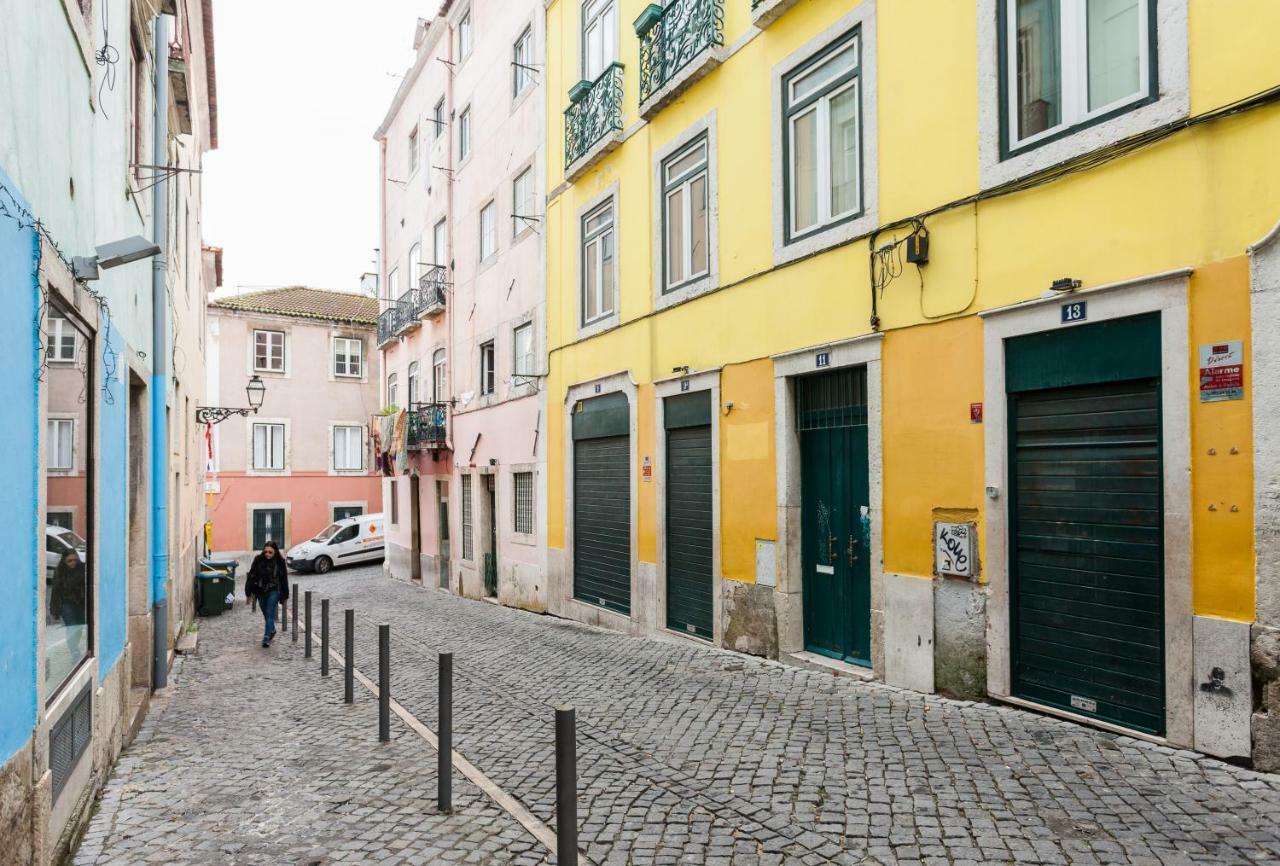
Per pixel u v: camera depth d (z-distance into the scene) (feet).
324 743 22.44
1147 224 17.93
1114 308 18.47
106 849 15.60
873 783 16.51
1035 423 20.63
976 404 21.84
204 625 50.98
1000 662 21.08
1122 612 18.49
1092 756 17.02
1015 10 21.35
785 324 29.01
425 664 33.55
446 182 67.05
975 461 21.86
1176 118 17.37
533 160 51.08
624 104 40.09
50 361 14.97
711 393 33.01
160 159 31.09
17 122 12.71
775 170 29.63
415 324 74.02
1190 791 15.01
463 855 14.58
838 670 25.98
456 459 64.54
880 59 25.14
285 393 107.96
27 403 13.09
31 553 13.16
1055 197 19.93
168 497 36.04
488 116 59.16
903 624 23.84
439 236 70.85
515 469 52.95
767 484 29.78
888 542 24.47
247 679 32.78
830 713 21.62
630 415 39.01
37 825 12.98
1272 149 15.89
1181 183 17.31
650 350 37.47
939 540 22.59
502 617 47.52
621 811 16.08
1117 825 13.91
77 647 17.19
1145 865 12.59
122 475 22.30
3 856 11.29
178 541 41.91
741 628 30.94
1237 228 16.37
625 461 40.16
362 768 19.90
